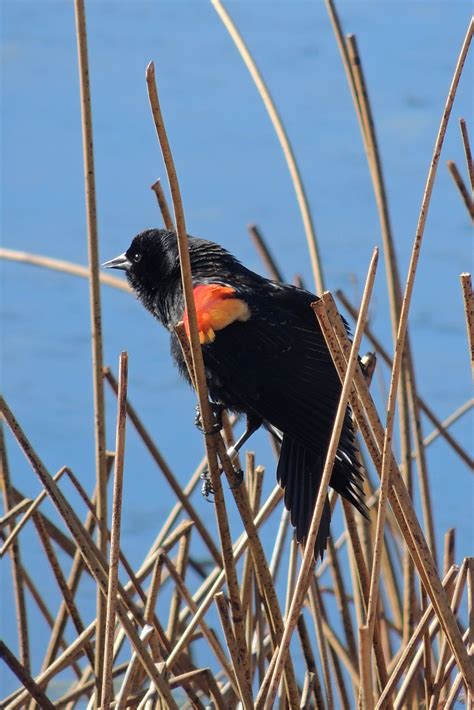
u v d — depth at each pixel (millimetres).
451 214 21453
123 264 10266
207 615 13219
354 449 7574
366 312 5848
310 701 8398
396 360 5906
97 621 7805
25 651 8523
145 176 22844
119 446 6402
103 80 26719
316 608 8352
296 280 10352
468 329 6449
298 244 20672
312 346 8445
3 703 8227
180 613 9422
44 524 8531
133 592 8344
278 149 23672
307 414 8078
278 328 8531
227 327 8562
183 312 9164
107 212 21812
